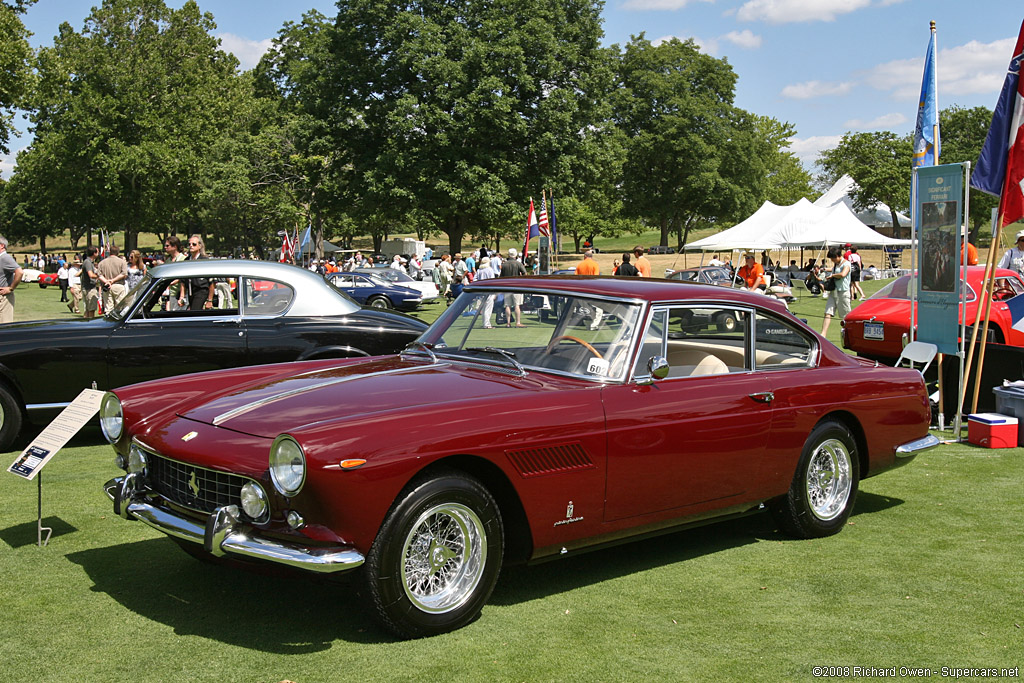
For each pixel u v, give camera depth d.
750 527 5.22
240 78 71.12
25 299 33.16
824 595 4.01
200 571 4.30
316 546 3.25
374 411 3.55
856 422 5.03
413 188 39.81
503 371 4.21
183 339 7.12
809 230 27.11
